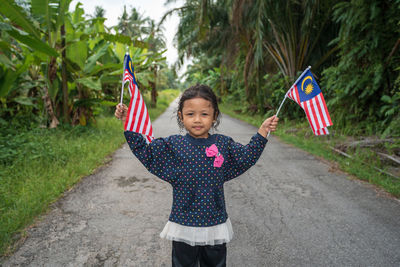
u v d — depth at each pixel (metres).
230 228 1.72
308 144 7.03
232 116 16.36
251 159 1.65
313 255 2.46
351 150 6.06
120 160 5.46
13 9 5.50
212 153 1.56
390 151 5.46
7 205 3.12
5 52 6.88
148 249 2.50
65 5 6.50
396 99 6.54
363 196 3.83
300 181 4.48
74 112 8.07
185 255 1.67
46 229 2.79
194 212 1.56
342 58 7.94
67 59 7.23
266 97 13.38
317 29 10.79
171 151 1.59
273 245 2.61
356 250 2.54
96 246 2.53
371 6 6.51
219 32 15.00
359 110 7.85
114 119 11.27
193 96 1.55
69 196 3.64
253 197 3.80
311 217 3.20
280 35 11.20
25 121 7.54
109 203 3.46
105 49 7.78
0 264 2.24
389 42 6.93
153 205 3.44
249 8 10.34
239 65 15.12
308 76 1.87
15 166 4.26
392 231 2.88
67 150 5.29
